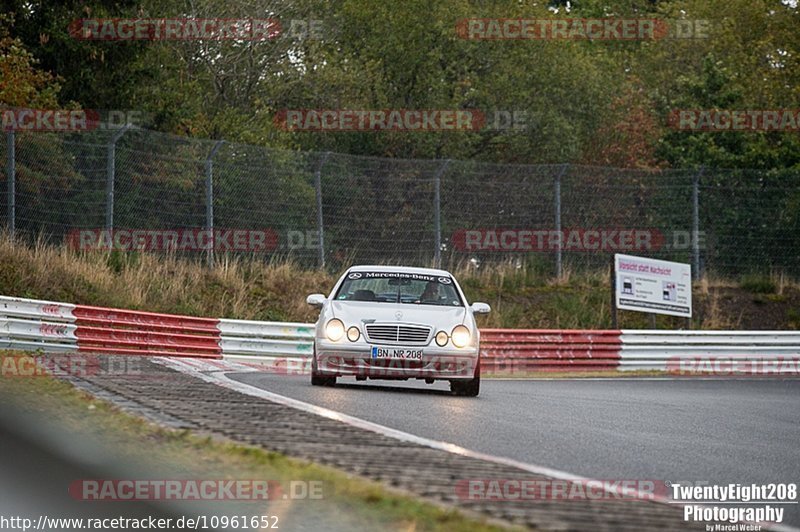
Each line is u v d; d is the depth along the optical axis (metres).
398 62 96.38
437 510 16.58
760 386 56.53
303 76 93.69
